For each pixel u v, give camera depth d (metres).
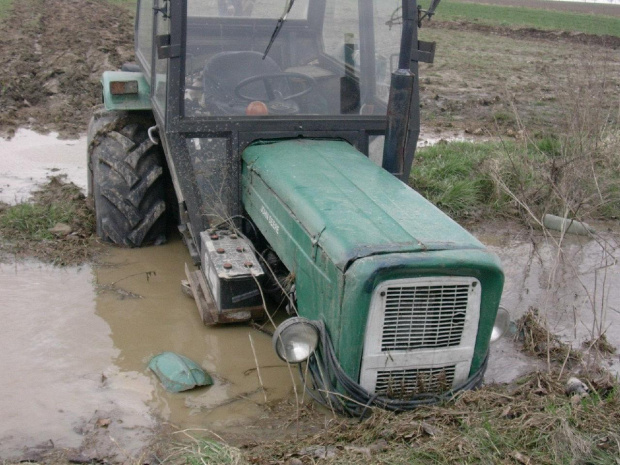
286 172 4.24
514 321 4.92
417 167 7.66
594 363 4.36
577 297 5.42
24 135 8.90
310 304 3.81
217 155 4.72
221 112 4.72
